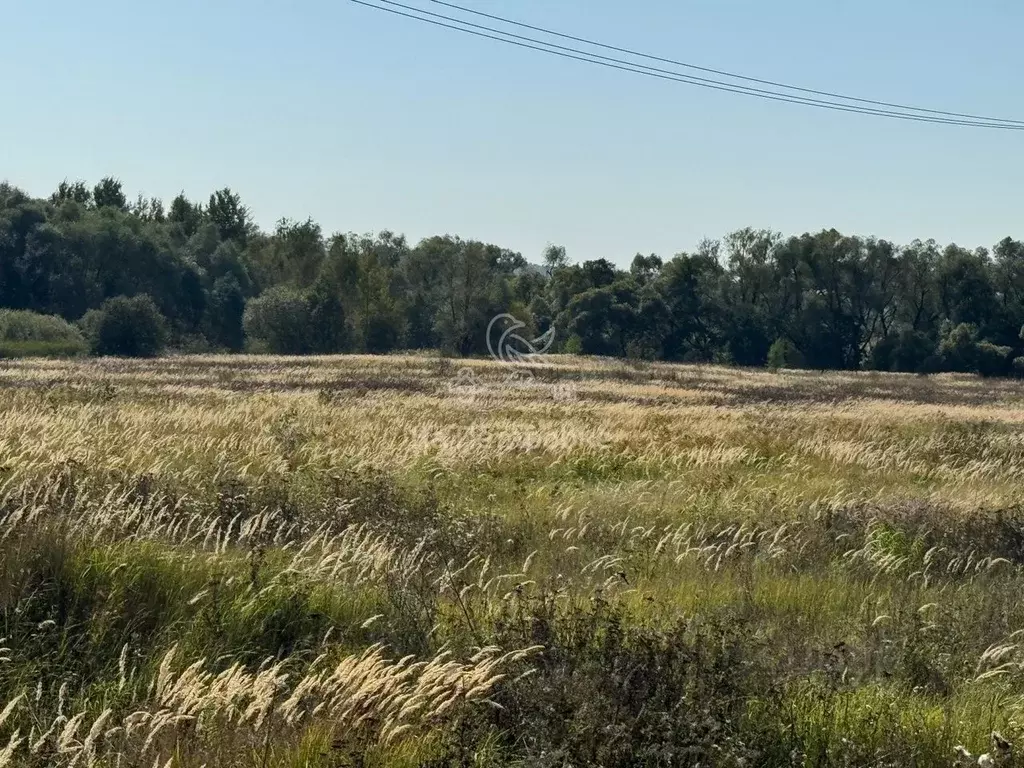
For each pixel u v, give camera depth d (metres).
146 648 6.97
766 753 5.81
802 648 8.02
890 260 108.88
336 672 5.84
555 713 5.81
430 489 13.80
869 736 6.17
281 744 5.52
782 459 20.03
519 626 7.31
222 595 7.84
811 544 12.00
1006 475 19.44
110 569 7.95
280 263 112.06
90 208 120.25
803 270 110.50
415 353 91.62
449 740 5.59
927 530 12.67
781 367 96.75
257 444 17.31
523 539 11.55
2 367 49.75
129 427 18.84
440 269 104.88
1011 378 95.50
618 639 6.94
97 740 5.50
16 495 10.46
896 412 37.56
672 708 5.81
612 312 103.75
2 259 91.50
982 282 106.06
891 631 8.51
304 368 55.72
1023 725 6.52
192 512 11.02
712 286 111.56
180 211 125.88
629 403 34.75
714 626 7.32
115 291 94.38
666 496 14.77
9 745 5.20
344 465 15.72
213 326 99.94
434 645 7.42
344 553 9.18
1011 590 10.21
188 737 5.54
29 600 7.18
